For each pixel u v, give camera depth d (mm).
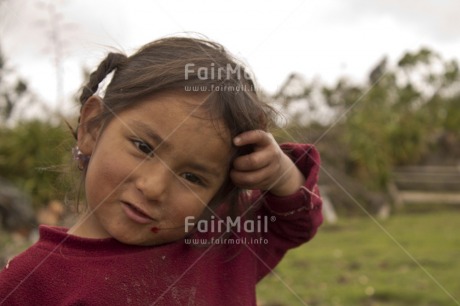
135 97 869
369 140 7234
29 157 3496
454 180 8820
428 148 9117
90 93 994
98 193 871
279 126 1104
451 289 3377
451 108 9227
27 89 2406
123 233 875
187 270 972
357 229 6055
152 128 852
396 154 8195
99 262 905
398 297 3340
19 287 879
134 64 933
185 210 874
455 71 8578
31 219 4230
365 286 3535
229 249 1064
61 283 887
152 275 926
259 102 1000
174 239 920
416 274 3816
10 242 3607
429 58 7031
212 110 877
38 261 898
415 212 7719
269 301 3248
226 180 978
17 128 3543
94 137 915
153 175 848
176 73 885
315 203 1133
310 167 1133
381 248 4777
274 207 1099
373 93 6844
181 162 862
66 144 1138
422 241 5102
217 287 1019
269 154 954
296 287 3541
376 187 7539
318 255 4531
